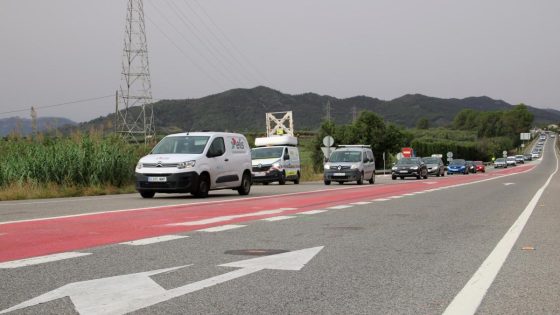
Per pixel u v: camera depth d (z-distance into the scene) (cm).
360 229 1040
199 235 930
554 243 888
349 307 498
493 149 17362
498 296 541
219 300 514
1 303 493
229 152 2034
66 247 795
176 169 1809
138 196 2019
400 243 874
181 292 541
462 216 1312
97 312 469
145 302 503
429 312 484
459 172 6069
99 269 643
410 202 1733
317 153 7400
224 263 687
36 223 1092
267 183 3556
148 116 7562
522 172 6538
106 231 973
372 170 3447
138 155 2475
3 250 767
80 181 2222
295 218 1217
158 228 1018
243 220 1163
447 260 730
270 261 702
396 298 530
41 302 497
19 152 2255
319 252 779
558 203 1736
